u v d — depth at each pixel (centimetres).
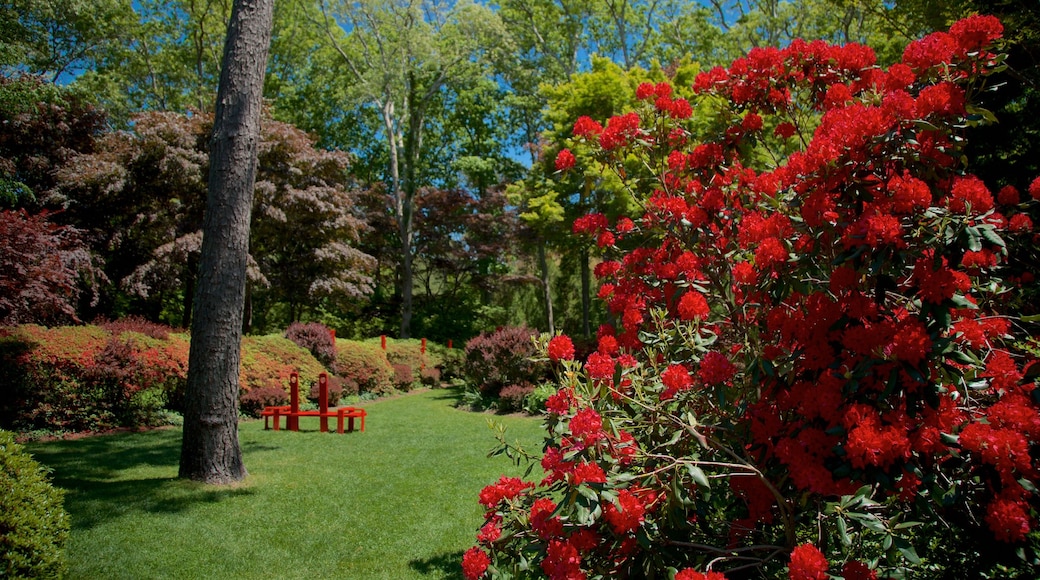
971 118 232
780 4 2167
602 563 246
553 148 1845
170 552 457
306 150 1859
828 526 239
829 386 217
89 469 686
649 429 259
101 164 1518
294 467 736
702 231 313
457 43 2555
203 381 646
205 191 1669
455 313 2942
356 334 2581
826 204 227
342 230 1978
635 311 317
